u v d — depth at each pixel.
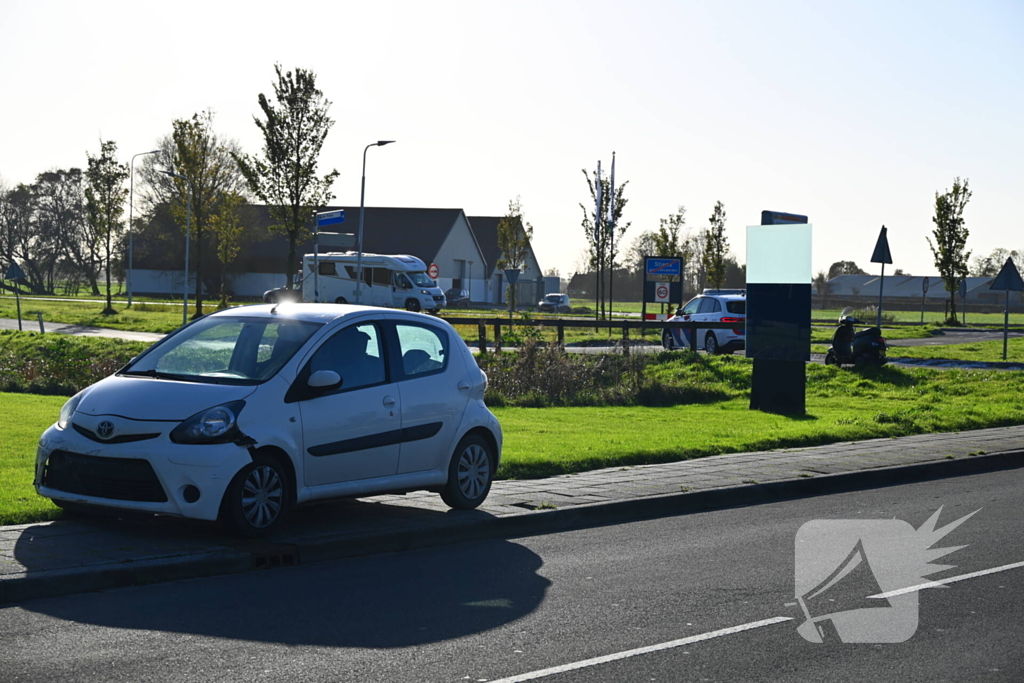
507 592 6.70
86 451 7.39
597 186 42.97
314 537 7.71
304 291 59.66
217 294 81.81
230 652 5.25
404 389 8.66
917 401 20.73
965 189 54.81
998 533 8.85
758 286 18.91
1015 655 5.47
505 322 24.39
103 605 6.09
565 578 7.13
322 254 59.06
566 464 11.48
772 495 10.80
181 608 6.06
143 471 7.26
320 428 7.94
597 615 6.18
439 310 57.31
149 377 8.03
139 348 25.08
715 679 5.02
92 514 8.13
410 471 8.69
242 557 7.12
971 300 141.50
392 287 57.22
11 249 91.25
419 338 9.09
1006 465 13.49
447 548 8.14
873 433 15.23
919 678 5.07
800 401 18.70
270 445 7.62
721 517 9.66
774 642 5.67
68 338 27.20
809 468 11.91
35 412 14.60
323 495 8.01
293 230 42.56
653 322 25.98
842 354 25.86
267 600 6.32
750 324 19.00
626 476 11.12
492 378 20.52
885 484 11.84
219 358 8.20
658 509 9.84
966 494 11.05
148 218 81.75
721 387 21.89
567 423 16.06
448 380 9.09
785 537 8.70
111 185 51.19
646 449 12.56
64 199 91.69
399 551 7.99
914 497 10.85
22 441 11.55
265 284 81.62
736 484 10.70
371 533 7.93
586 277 130.12
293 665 5.06
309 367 8.05
